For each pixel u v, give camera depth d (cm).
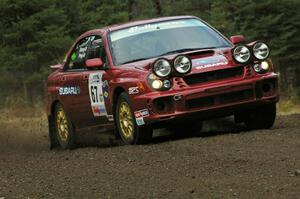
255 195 1316
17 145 2853
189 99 2056
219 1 7738
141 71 2105
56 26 6750
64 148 2631
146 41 2312
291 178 1409
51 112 2717
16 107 6197
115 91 2211
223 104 2086
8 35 6681
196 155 1766
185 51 2259
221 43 2334
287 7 7306
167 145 1984
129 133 2164
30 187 1648
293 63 7612
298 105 5756
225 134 2133
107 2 7988
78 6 7356
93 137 2514
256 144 1838
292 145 1777
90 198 1459
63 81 2581
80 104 2466
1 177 1831
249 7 7306
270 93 2147
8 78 6975
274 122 2450
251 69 2133
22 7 6800
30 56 6694
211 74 2095
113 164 1811
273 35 7331
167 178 1552
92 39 2462
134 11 10994
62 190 1570
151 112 2055
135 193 1448
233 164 1602
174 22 2409
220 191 1377
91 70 2380
